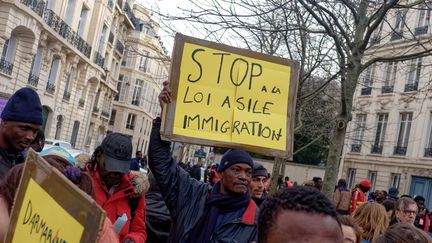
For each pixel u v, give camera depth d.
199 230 3.62
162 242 5.05
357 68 8.06
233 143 4.23
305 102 13.77
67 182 1.65
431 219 12.76
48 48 28.75
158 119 4.09
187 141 4.10
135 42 57.12
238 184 3.61
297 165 37.28
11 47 24.95
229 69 4.35
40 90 28.95
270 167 36.94
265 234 1.53
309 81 14.59
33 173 1.86
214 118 4.24
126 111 62.09
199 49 4.31
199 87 4.25
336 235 1.46
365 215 4.95
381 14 7.69
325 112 18.33
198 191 3.85
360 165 32.25
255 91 4.37
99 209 1.50
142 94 63.16
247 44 11.73
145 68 62.59
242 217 3.59
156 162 3.91
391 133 30.05
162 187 3.84
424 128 27.70
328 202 1.50
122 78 61.81
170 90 4.18
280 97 4.43
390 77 30.33
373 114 31.61
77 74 34.91
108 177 3.88
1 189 2.27
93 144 44.34
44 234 1.70
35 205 1.80
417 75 28.44
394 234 3.16
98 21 36.50
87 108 38.91
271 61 4.45
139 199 4.16
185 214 3.73
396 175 29.67
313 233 1.44
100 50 39.88
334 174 7.93
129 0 49.06
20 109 3.43
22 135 3.45
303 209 1.47
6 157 3.47
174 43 4.29
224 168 3.67
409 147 28.67
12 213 1.92
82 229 1.55
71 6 31.94
